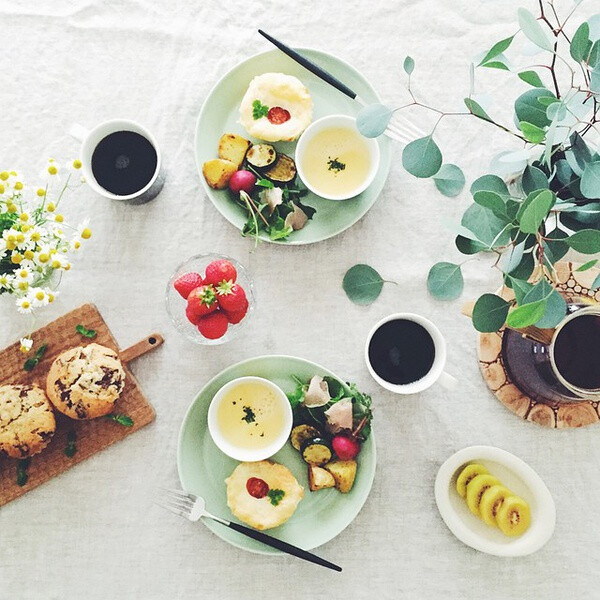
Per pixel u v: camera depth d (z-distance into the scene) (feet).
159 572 3.91
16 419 3.64
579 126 3.75
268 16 4.09
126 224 4.01
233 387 3.71
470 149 4.04
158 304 3.97
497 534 3.81
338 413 3.62
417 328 3.68
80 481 3.92
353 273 3.94
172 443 3.92
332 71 3.89
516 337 3.58
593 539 3.91
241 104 3.85
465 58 4.07
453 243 4.00
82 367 3.67
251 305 3.84
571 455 3.93
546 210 2.35
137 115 4.06
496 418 3.94
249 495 3.70
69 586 3.90
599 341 3.28
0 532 3.90
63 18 4.08
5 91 4.06
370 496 3.93
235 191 3.78
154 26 4.08
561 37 4.07
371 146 3.78
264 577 3.92
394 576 3.91
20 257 3.09
